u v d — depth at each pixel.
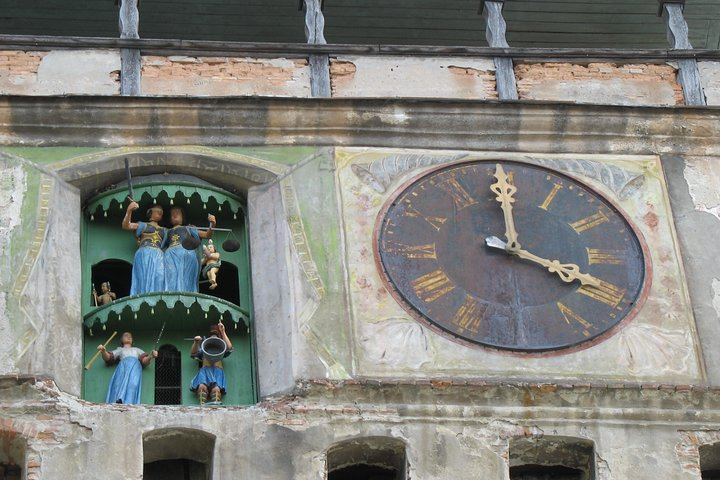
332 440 33.78
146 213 37.56
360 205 36.88
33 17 43.03
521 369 35.00
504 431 34.16
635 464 34.06
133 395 34.97
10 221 36.12
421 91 38.88
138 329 36.09
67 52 38.50
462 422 34.12
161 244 36.94
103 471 33.06
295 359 34.72
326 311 35.44
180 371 35.84
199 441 33.88
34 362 34.25
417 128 37.94
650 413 34.53
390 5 43.16
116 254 37.00
